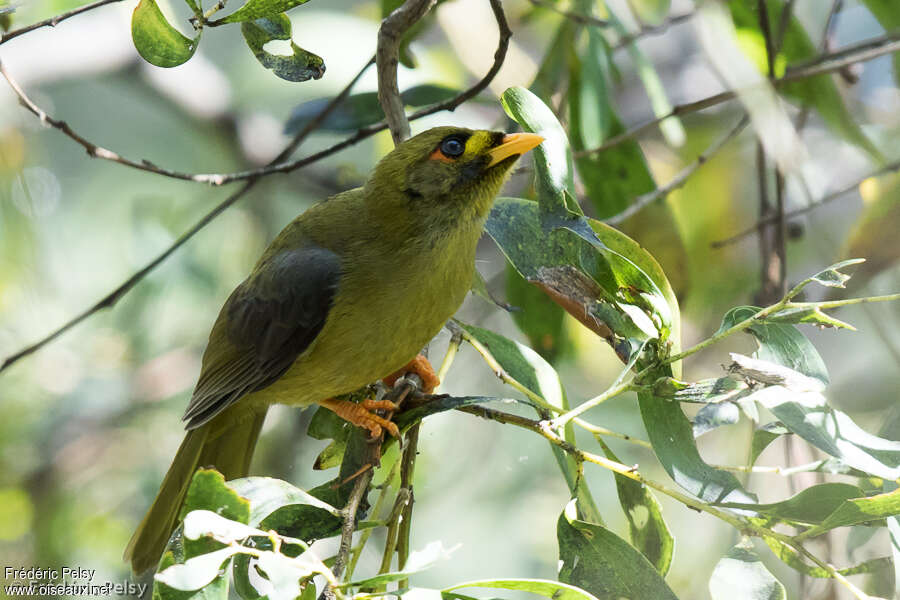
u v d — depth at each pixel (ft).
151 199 44.09
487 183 25.93
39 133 47.29
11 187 41.32
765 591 19.43
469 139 25.95
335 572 18.31
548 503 44.60
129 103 55.83
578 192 35.91
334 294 26.32
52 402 44.39
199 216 44.93
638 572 20.11
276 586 15.81
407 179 26.12
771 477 38.91
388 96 26.71
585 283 23.54
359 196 27.73
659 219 33.78
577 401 44.04
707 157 32.83
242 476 29.94
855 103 44.14
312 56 22.67
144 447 44.24
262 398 28.68
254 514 18.70
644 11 43.91
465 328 25.72
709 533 40.55
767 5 34.81
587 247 23.15
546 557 44.01
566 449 21.24
